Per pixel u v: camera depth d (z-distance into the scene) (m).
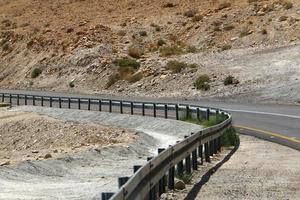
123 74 76.31
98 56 84.75
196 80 65.00
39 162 24.19
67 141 42.44
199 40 86.25
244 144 28.84
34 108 61.56
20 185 19.56
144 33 93.50
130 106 48.47
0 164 24.19
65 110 56.75
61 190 18.17
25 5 129.25
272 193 15.62
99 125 44.66
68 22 106.31
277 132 33.59
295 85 56.66
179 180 16.47
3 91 83.81
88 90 77.00
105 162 26.41
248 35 81.62
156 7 106.50
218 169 20.17
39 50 95.44
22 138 46.94
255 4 91.25
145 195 11.89
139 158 28.33
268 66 63.72
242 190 16.11
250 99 56.31
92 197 16.28
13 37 103.69
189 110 42.50
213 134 23.75
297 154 23.97
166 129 40.97
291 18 81.56
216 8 96.25
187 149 18.06
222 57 71.75
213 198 15.04
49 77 86.88
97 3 118.88
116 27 97.06
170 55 81.25
